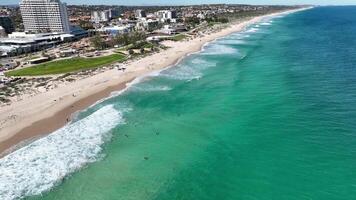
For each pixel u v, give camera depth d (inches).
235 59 4778.5
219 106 2755.9
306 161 1843.0
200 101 2923.2
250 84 3316.9
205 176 1795.0
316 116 2401.6
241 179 1739.7
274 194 1600.6
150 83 3634.4
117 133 2367.1
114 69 4379.9
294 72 3676.2
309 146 1993.1
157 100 3029.0
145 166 1930.4
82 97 3221.0
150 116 2652.6
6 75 4229.8
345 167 1763.0
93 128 2461.9
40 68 4586.6
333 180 1667.1
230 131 2282.2
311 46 5551.2
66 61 4977.9
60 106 2970.0
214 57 5054.1
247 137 2176.4
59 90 3457.2
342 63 4047.7
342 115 2391.7
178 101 2965.1
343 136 2082.9
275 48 5546.3
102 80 3836.1
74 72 4259.4
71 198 1672.0
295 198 1561.3
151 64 4672.7
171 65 4591.5
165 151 2090.3
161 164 1945.1
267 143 2073.1
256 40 6884.8
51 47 6648.6
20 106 2962.6
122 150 2127.2
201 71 4124.0
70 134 2370.8
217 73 3939.5
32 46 6294.3
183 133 2319.1
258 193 1619.1
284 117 2423.7
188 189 1697.8
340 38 6530.5
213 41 7032.5
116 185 1764.3
